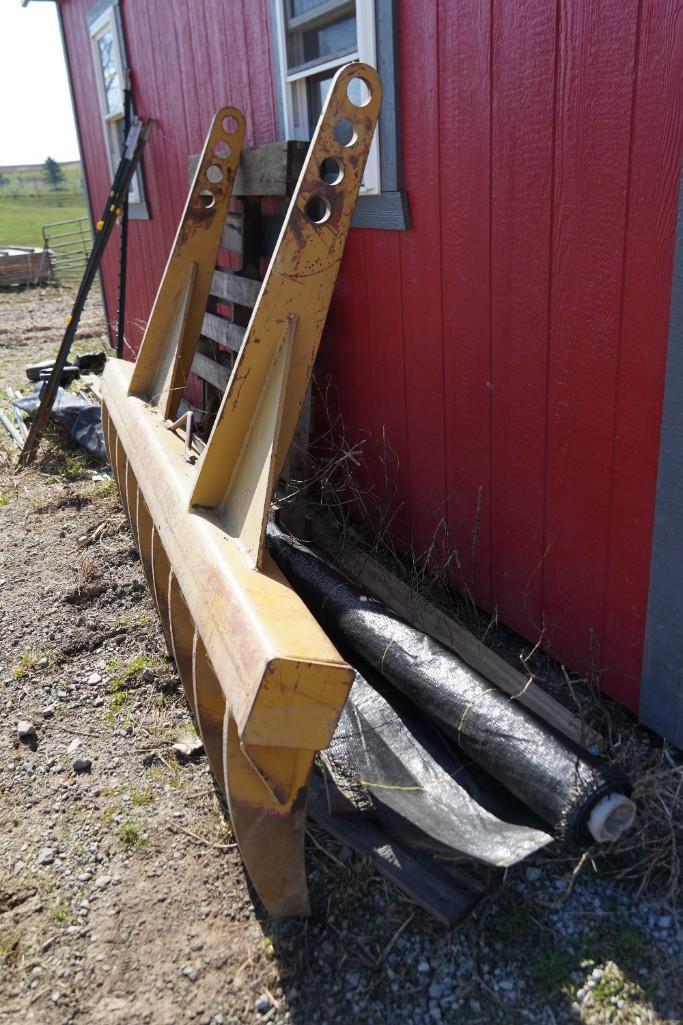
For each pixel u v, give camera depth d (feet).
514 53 8.61
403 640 8.53
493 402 10.19
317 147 7.86
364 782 7.85
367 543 13.46
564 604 9.80
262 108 14.65
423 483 12.14
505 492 10.38
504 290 9.56
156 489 9.59
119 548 14.82
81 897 7.97
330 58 12.21
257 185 13.16
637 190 7.56
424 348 11.35
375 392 12.83
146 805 9.03
